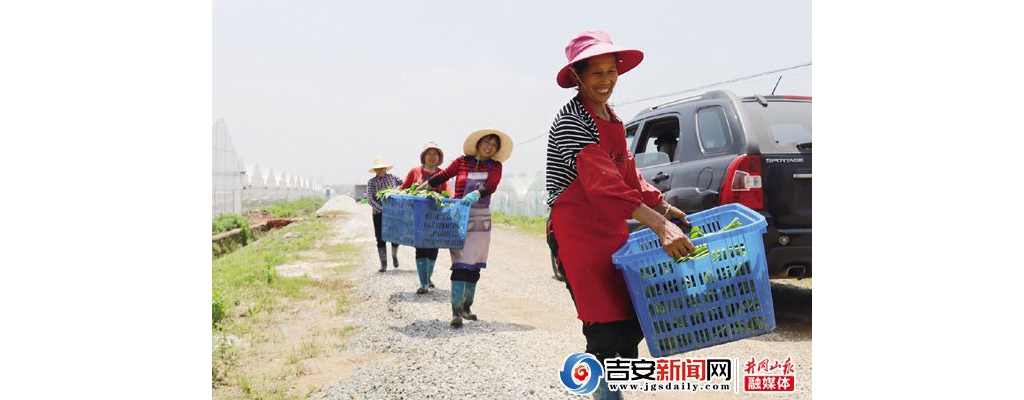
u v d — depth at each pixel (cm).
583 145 264
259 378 374
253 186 2339
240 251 1018
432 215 499
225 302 520
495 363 391
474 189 508
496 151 529
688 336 250
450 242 496
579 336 455
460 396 337
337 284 682
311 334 468
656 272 247
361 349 430
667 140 525
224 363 400
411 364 394
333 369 389
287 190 3378
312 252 1020
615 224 277
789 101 470
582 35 273
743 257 251
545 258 956
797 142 440
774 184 422
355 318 522
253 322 503
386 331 475
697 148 466
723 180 425
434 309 557
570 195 273
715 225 311
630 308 273
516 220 2011
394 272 785
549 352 413
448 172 525
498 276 750
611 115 287
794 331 452
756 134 432
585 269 271
